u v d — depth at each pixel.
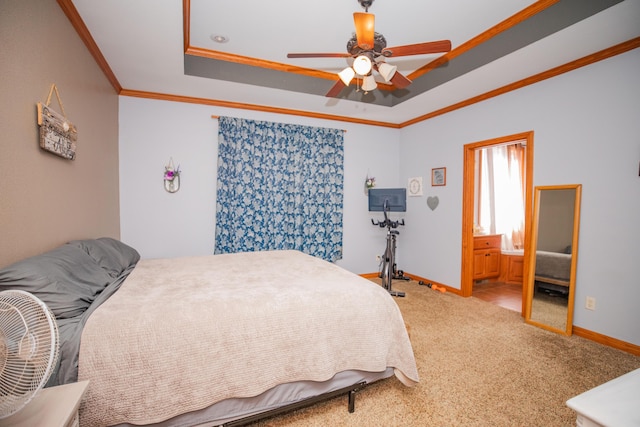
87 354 1.24
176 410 1.33
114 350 1.27
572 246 2.76
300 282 2.00
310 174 4.34
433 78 3.37
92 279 1.69
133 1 1.92
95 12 2.04
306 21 2.43
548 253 2.95
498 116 3.46
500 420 1.66
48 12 1.74
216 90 3.47
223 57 3.06
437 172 4.32
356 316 1.74
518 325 2.98
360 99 3.89
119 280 1.98
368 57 2.13
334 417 1.69
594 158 2.63
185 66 2.99
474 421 1.66
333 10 2.28
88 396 1.20
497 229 5.27
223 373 1.42
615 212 2.51
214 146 3.86
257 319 1.54
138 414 1.27
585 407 0.82
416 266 4.73
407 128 4.88
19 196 1.46
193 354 1.38
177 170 3.69
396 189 4.27
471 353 2.41
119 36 2.36
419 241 4.66
